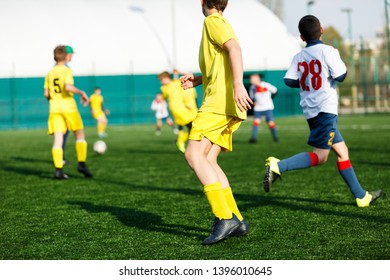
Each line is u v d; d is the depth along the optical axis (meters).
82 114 94.50
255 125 40.59
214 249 11.14
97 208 16.02
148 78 101.88
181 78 12.98
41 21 104.19
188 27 113.75
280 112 104.81
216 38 11.18
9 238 12.48
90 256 10.94
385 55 104.06
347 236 11.76
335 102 14.57
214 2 11.60
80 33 104.44
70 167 27.36
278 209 14.96
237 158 29.30
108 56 102.25
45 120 94.75
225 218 11.59
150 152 35.38
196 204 16.20
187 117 34.84
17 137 57.69
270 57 113.06
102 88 99.50
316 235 11.95
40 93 95.69
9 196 18.55
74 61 100.19
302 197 16.72
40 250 11.45
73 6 108.69
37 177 23.72
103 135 57.94
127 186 20.41
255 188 18.84
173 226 13.31
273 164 14.19
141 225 13.53
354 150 31.02
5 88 93.94
